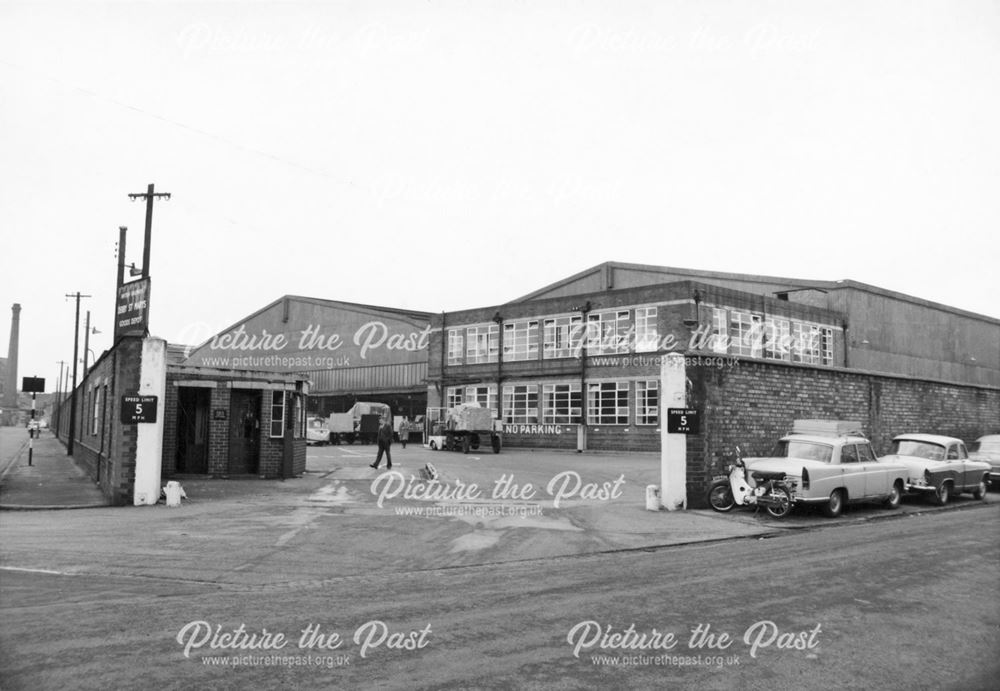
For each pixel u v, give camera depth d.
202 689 5.27
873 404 22.36
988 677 5.85
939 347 53.97
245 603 7.75
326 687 5.34
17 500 16.31
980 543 12.11
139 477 15.69
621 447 41.12
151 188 25.05
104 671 5.59
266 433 21.53
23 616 7.10
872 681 5.74
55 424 72.44
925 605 7.96
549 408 44.75
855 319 47.78
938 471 18.31
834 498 15.47
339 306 64.31
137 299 16.31
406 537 12.26
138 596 8.04
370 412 49.06
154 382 15.87
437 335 51.47
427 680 5.52
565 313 44.78
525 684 5.48
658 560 10.64
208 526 12.94
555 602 7.93
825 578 9.29
